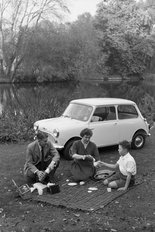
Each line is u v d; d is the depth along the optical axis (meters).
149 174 7.48
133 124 9.81
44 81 50.69
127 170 6.34
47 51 46.94
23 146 10.48
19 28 45.75
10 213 5.41
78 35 49.62
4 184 6.78
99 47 57.41
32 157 6.79
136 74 64.81
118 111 9.55
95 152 7.15
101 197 5.98
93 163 7.02
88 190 6.34
